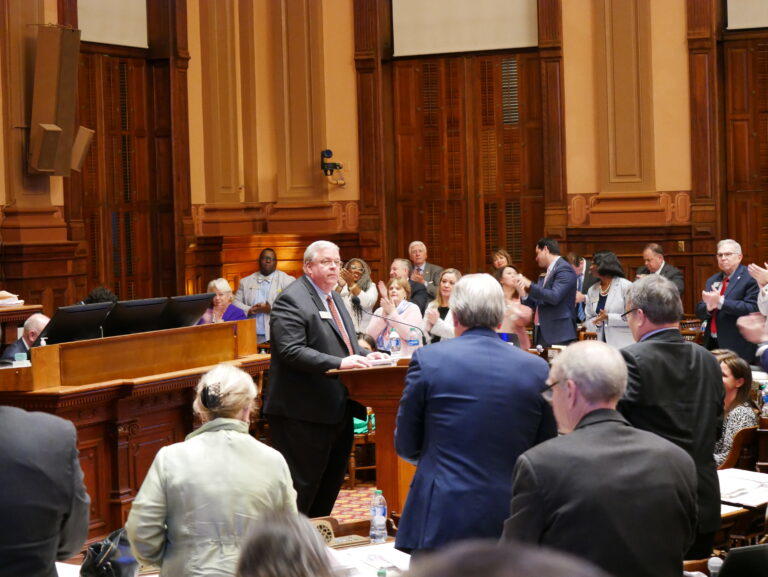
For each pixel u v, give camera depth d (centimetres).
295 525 156
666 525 255
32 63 983
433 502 331
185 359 590
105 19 1148
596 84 1224
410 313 685
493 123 1300
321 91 1302
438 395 337
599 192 1228
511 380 336
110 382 530
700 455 340
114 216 1165
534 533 256
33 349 501
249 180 1313
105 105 1152
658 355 342
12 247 968
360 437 773
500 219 1305
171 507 325
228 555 321
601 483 253
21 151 981
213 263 1255
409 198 1333
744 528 426
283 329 525
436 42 1312
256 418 824
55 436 282
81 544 295
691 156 1194
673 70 1198
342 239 1300
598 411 269
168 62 1191
